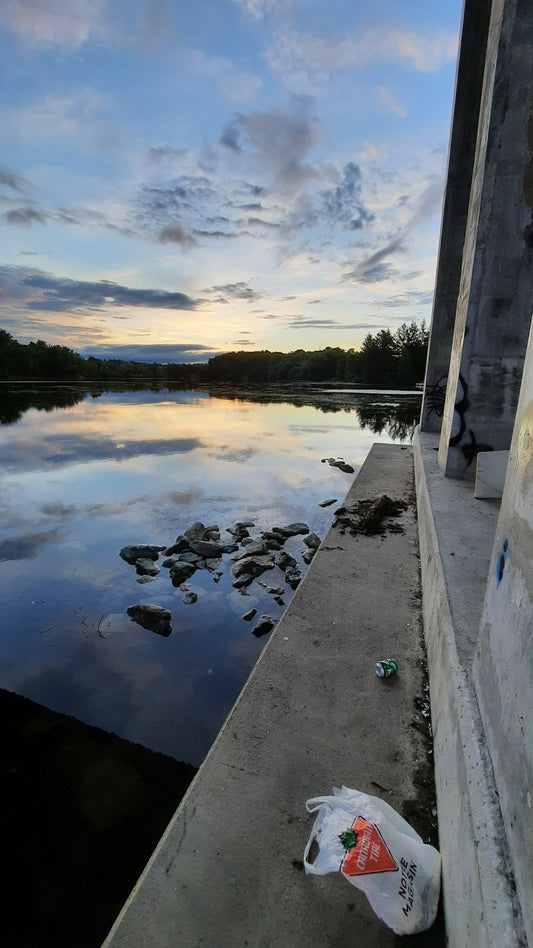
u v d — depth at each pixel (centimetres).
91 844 221
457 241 770
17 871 208
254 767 192
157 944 132
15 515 722
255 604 453
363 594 338
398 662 260
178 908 141
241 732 211
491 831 111
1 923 188
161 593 478
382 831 150
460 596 229
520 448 133
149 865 154
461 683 166
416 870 142
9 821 232
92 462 1077
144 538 631
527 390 132
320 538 608
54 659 370
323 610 315
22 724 299
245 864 153
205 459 1102
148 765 267
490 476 396
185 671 354
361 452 1194
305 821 168
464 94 690
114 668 358
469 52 651
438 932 134
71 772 262
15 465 1050
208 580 505
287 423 1780
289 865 153
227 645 387
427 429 847
